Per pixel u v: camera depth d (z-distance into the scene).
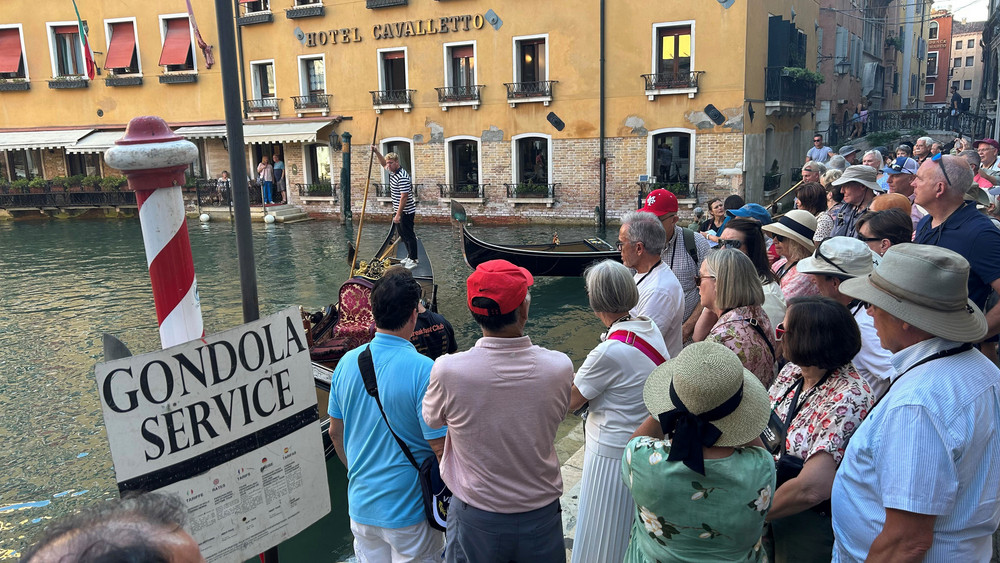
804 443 2.12
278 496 2.38
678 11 16.06
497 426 2.20
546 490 2.30
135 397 2.04
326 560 3.91
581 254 10.02
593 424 2.56
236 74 2.56
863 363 2.69
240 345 2.26
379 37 19.09
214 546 2.23
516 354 2.24
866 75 27.03
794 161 20.27
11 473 5.06
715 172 16.41
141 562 0.85
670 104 16.55
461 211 10.36
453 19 18.17
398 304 2.54
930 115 23.25
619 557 2.54
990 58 25.23
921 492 1.56
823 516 2.19
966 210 3.20
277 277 11.91
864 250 2.85
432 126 19.05
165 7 20.84
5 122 22.69
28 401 6.48
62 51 22.03
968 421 1.60
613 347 2.47
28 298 10.73
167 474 2.12
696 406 1.72
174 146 2.41
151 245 2.49
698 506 1.76
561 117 17.66
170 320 2.55
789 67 17.34
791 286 3.43
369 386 2.52
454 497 2.34
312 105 20.17
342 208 19.59
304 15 19.67
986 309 3.63
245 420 2.28
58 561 0.84
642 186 17.11
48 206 22.19
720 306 2.78
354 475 2.62
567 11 17.06
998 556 2.40
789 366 2.46
